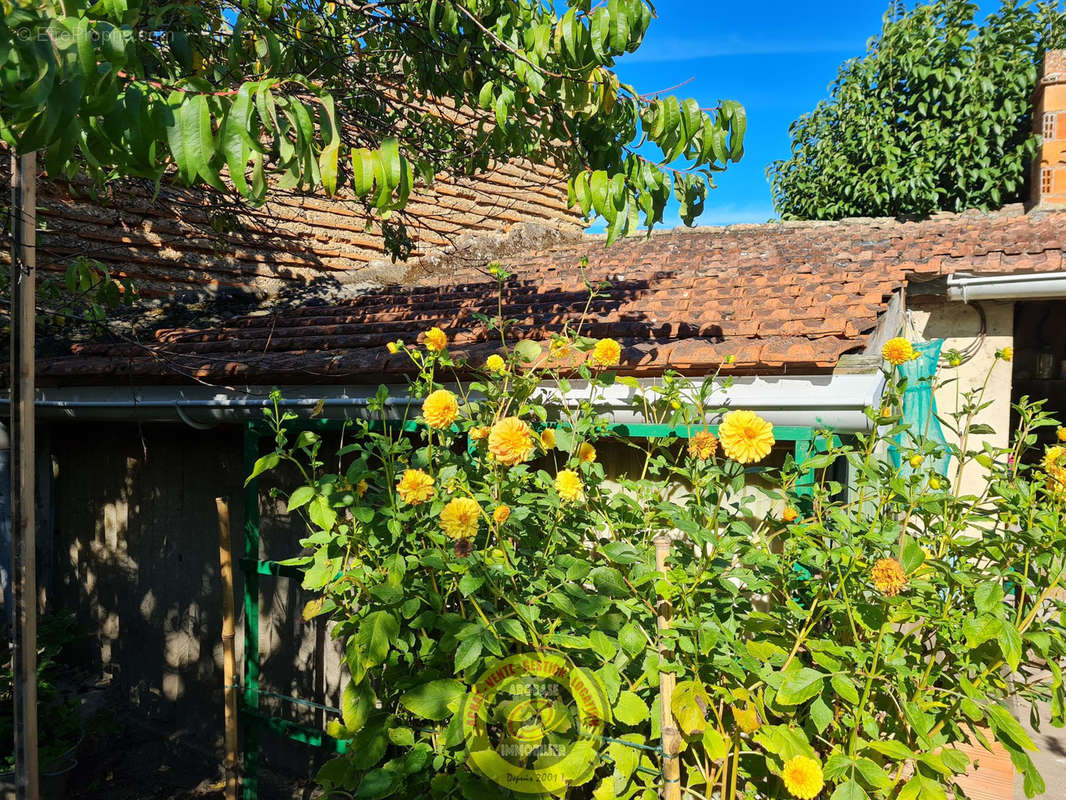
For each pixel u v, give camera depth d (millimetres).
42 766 3883
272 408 3867
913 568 2094
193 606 5000
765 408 2932
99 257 6824
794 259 5574
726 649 2229
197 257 7570
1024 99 8141
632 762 2082
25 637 2398
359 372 3564
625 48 2553
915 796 1908
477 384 2963
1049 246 5094
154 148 1880
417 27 3812
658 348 3184
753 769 2266
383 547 2602
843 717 2178
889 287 4023
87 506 5770
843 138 9695
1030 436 2756
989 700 2180
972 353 5633
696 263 5938
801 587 2451
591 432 2883
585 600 2238
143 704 5273
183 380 4129
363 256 8930
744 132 2703
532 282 5961
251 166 5297
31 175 2410
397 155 2184
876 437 2680
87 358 4730
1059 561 2281
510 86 3068
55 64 1606
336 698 4184
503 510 2232
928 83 8625
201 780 4355
